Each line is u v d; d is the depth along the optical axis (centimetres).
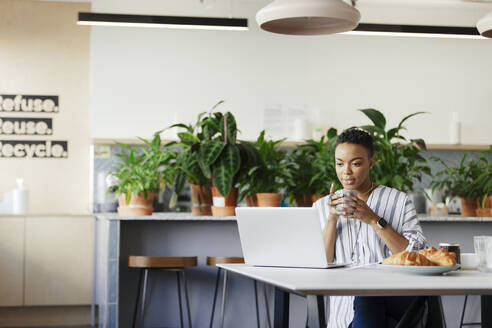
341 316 209
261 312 387
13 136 600
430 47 645
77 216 532
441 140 639
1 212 565
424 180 620
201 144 396
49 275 526
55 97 606
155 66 606
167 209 562
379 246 230
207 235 383
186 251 380
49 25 608
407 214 235
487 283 153
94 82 597
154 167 397
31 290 523
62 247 529
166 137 599
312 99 626
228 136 399
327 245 229
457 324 400
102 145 583
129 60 604
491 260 188
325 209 245
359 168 231
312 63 628
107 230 361
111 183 399
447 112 643
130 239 374
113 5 611
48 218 528
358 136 233
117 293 353
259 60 621
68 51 609
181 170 403
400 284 147
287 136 617
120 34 604
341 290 140
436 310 195
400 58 640
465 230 404
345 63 632
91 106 601
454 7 654
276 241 203
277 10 264
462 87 646
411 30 505
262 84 620
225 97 614
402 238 217
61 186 603
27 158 601
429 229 402
